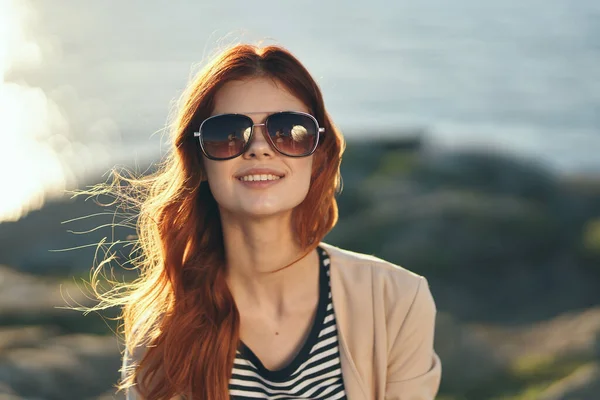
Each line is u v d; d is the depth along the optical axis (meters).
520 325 15.52
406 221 18.06
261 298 3.78
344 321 3.78
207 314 3.75
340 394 3.71
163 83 48.38
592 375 9.59
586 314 13.98
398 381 3.84
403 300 3.81
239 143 3.51
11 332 10.26
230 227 3.73
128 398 3.92
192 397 3.79
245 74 3.56
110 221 18.67
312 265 3.82
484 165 21.42
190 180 3.79
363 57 65.38
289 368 3.71
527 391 10.57
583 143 38.25
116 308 11.66
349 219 18.97
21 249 18.20
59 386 8.81
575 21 87.69
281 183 3.54
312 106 3.65
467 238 17.58
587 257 17.59
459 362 11.45
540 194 20.86
